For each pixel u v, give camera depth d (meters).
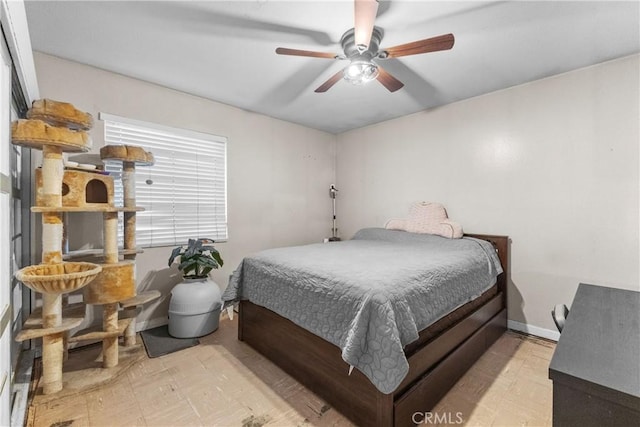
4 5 1.12
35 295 2.17
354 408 1.51
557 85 2.51
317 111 3.47
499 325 2.56
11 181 1.61
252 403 1.68
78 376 1.93
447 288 1.82
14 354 1.83
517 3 1.65
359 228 4.16
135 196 2.53
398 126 3.68
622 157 2.22
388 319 1.33
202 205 3.12
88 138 1.83
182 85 2.77
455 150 3.16
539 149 2.60
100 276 1.96
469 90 2.85
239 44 2.11
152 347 2.35
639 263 2.16
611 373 0.65
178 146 2.95
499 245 2.76
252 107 3.35
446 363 1.74
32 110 1.64
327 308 1.62
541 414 1.60
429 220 3.15
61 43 2.09
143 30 1.94
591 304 1.18
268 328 2.17
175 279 2.90
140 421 1.54
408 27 1.87
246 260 2.39
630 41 2.01
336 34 1.97
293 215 3.94
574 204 2.43
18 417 1.51
